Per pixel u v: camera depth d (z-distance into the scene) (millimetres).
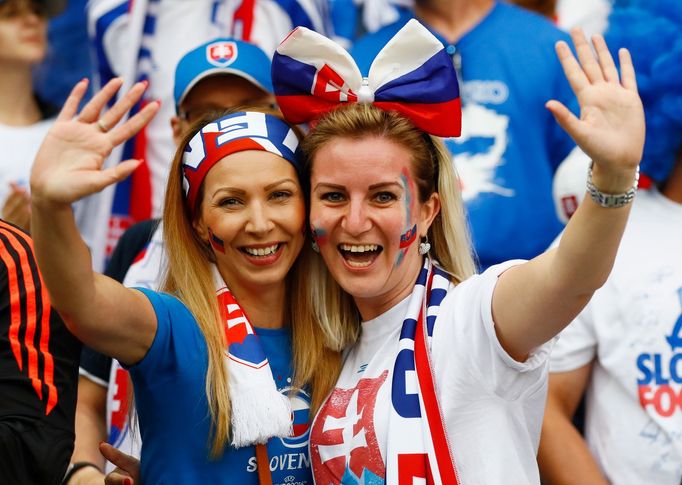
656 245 11656
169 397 9516
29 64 15680
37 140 15500
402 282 9898
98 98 8281
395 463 9039
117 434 12008
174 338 9477
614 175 8070
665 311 11344
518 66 14148
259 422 9391
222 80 13305
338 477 9500
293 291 10273
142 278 12477
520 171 13859
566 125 8031
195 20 15570
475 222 13641
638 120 8109
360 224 9531
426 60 9812
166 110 15297
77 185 8031
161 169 15117
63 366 9477
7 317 9305
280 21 15688
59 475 9180
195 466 9555
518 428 9250
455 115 9859
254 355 9680
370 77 9867
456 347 9219
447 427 9156
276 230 9789
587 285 8406
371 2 17344
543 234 13836
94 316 8672
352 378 9930
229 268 10055
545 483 11750
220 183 9750
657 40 12359
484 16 14453
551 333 8742
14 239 9633
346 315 10273
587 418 11742
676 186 12062
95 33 15758
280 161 9805
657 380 11281
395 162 9641
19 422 9055
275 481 9766
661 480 11180
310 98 9961
